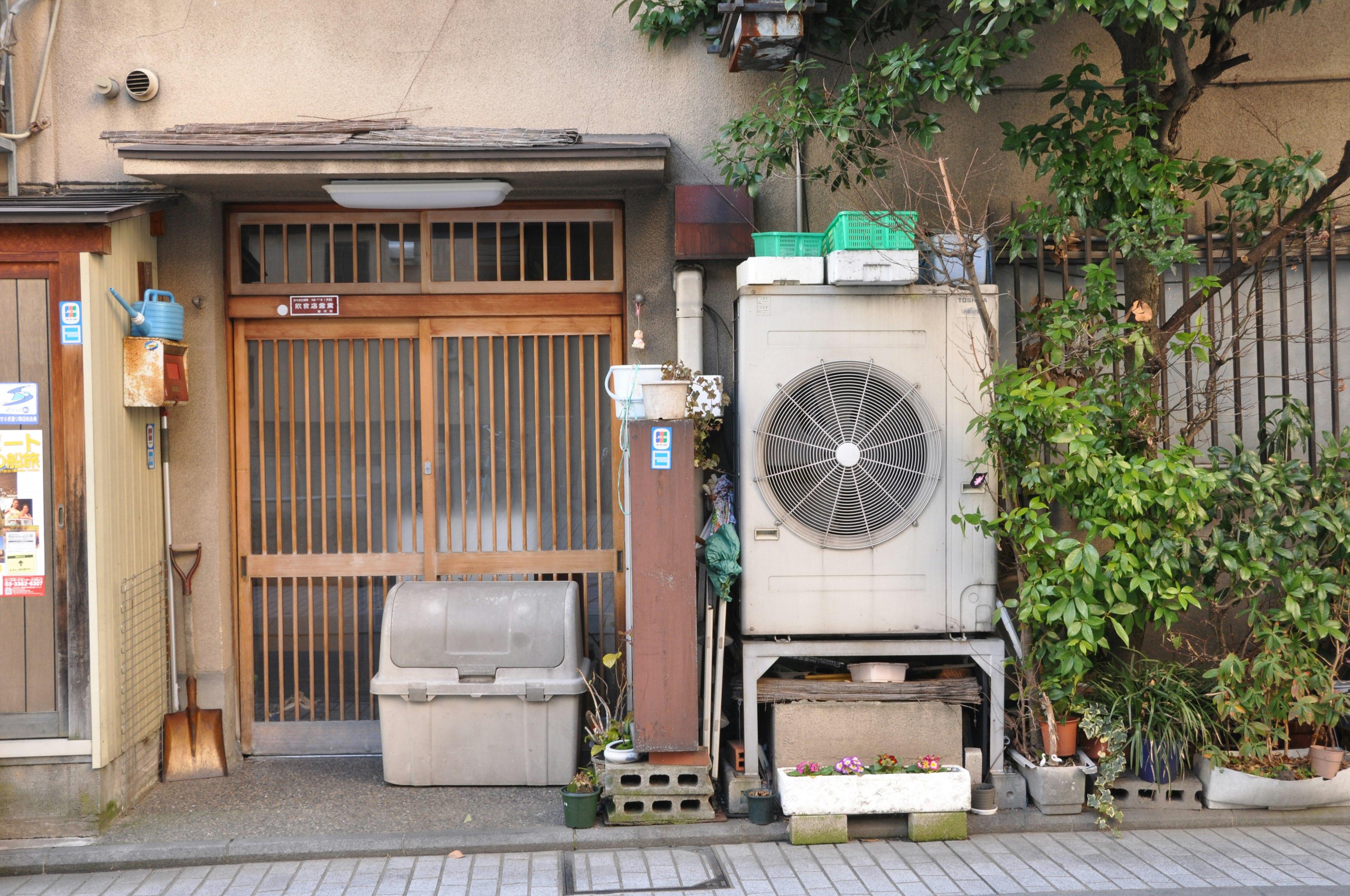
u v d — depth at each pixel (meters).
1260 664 4.55
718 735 4.78
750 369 4.78
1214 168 4.98
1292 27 5.66
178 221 5.37
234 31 5.48
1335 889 4.00
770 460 4.77
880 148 5.54
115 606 4.73
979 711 5.01
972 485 4.81
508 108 5.52
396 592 5.16
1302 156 5.36
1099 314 4.95
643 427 4.60
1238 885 4.05
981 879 4.13
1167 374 5.41
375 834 4.53
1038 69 5.57
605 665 5.65
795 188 5.50
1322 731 5.02
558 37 5.52
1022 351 5.30
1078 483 4.58
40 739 4.55
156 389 4.88
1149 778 4.76
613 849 4.49
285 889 4.11
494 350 5.69
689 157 5.53
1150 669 5.03
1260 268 5.14
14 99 5.36
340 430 5.68
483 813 4.77
